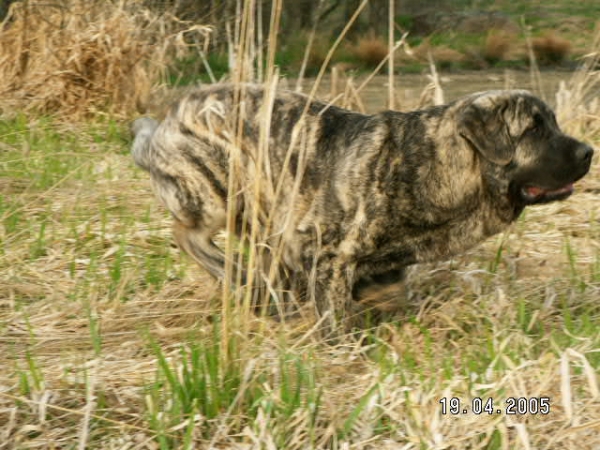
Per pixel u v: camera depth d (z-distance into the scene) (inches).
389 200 313.7
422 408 264.1
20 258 394.3
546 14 1182.3
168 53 729.0
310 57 929.5
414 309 345.1
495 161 305.9
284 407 264.1
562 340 305.9
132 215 438.9
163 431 252.5
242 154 329.7
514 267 377.1
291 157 325.1
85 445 251.9
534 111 312.0
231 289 322.0
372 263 327.3
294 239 326.3
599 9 1201.4
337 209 317.4
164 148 340.5
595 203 457.7
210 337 309.7
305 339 309.0
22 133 580.7
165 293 363.6
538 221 438.0
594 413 263.3
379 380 278.8
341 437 258.4
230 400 271.7
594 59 644.7
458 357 304.5
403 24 1114.7
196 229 345.4
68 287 368.8
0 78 663.8
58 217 438.3
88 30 663.8
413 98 708.0
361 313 331.3
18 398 265.6
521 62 1017.5
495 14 1120.8
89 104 652.7
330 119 330.0
